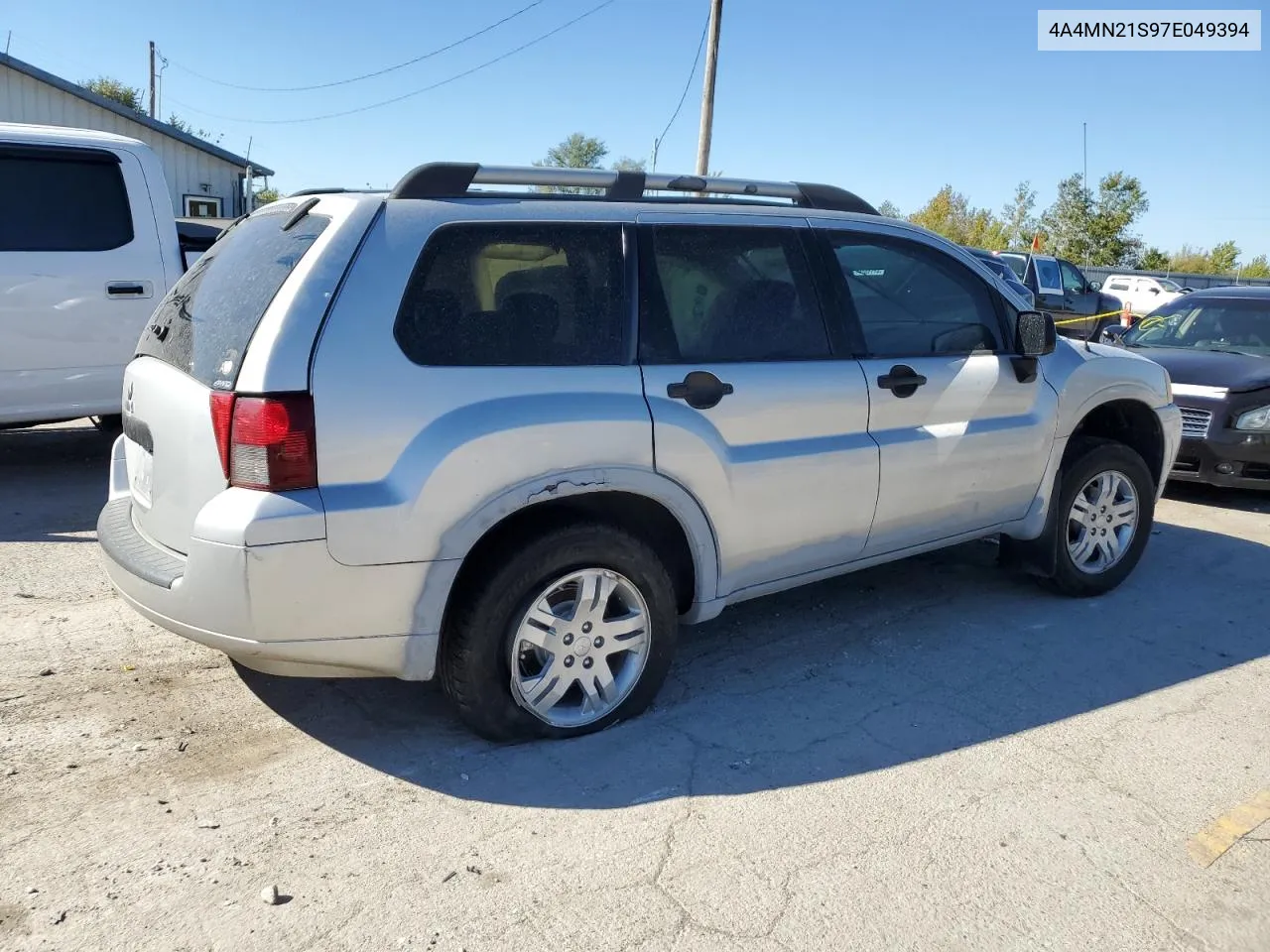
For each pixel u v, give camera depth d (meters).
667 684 4.10
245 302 3.23
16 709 3.68
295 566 2.97
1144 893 2.88
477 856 2.92
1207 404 7.56
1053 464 4.92
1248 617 5.12
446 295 3.26
